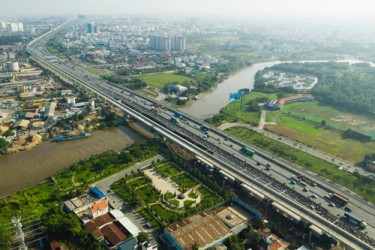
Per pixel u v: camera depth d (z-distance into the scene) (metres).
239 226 181.00
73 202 198.12
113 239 165.88
